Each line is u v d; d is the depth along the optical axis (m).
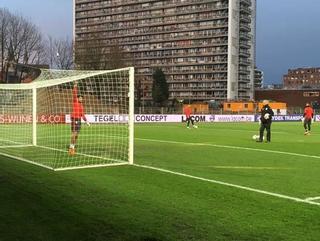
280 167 13.33
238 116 60.19
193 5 130.88
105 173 11.58
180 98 131.38
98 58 99.44
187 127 39.66
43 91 24.28
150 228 6.73
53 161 13.87
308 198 8.95
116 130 26.48
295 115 65.38
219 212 7.73
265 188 9.91
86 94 17.02
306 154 17.00
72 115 16.56
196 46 130.38
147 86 129.75
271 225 7.02
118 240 6.16
